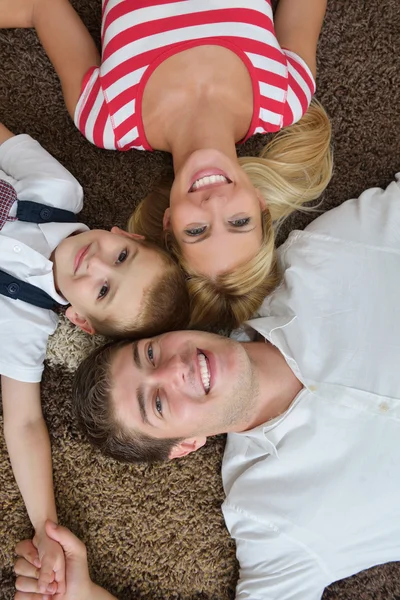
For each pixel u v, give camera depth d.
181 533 1.20
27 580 1.10
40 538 1.11
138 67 1.03
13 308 1.09
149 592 1.19
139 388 0.98
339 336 1.05
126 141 1.10
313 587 1.05
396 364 1.00
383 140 1.22
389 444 1.00
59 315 1.20
